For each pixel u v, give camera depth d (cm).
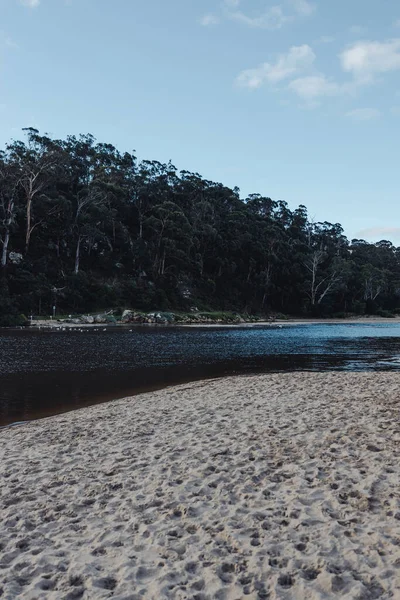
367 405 1031
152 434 858
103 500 543
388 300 10912
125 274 7281
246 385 1443
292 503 512
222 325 6028
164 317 6281
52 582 371
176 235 7594
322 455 680
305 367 1988
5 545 437
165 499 539
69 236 6831
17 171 6078
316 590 348
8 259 5931
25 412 1141
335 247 12069
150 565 394
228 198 10800
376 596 339
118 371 1836
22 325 4759
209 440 794
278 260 9175
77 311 5981
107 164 8750
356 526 451
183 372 1828
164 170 9712
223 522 471
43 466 682
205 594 350
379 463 631
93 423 976
